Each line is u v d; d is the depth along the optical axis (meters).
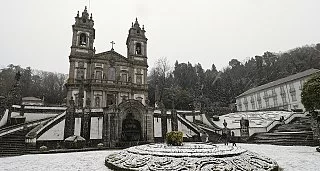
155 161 10.38
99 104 43.44
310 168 11.21
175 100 58.16
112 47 48.16
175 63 88.94
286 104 58.28
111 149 24.20
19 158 16.31
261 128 32.22
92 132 28.52
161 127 32.16
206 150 11.32
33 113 33.88
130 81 47.50
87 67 45.44
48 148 24.48
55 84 92.81
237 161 10.11
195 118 39.19
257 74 92.50
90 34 47.22
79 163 13.55
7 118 31.42
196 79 84.12
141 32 52.72
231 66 113.38
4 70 86.62
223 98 77.00
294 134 26.53
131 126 29.05
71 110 28.50
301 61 82.31
